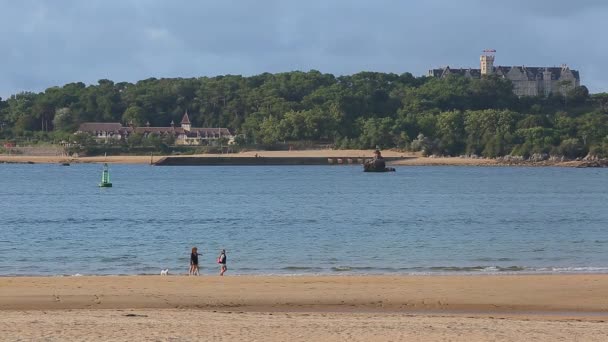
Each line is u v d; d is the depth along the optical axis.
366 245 73.62
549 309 39.00
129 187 186.38
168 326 30.80
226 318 33.59
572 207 127.19
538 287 44.03
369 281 46.06
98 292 41.72
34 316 33.62
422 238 80.06
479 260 62.69
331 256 65.12
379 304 39.69
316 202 137.12
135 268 58.25
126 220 101.69
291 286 44.06
